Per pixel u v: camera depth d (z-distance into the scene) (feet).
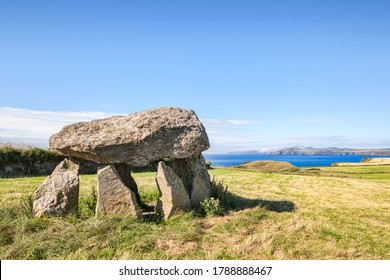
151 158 39.60
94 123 40.88
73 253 27.12
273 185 80.89
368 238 33.73
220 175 108.78
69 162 40.81
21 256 26.48
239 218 37.27
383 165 227.20
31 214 35.17
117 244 28.89
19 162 90.33
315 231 34.53
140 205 44.24
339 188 78.59
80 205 39.58
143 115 40.73
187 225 34.14
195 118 42.86
